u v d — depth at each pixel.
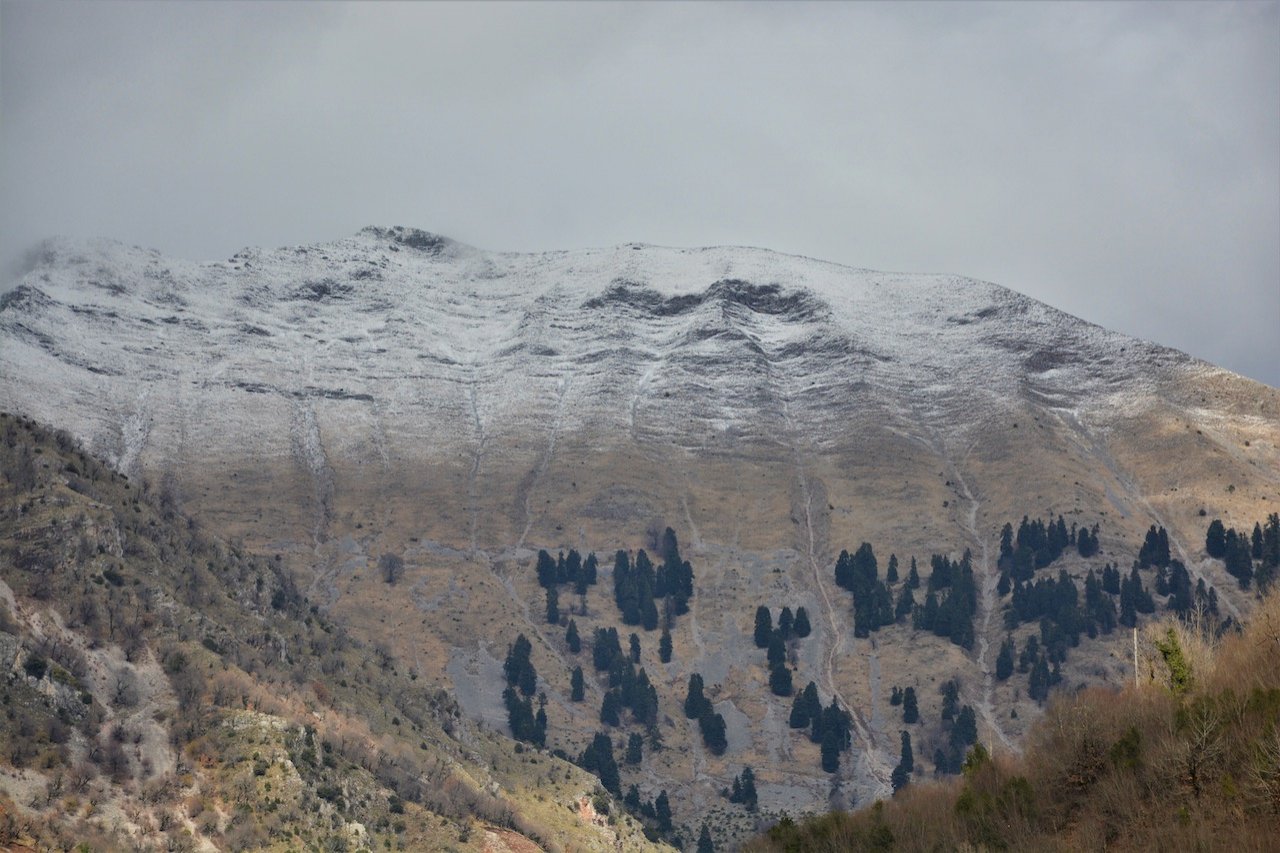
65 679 133.38
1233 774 78.31
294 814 130.75
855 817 98.88
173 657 145.75
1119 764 83.12
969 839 87.44
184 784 130.62
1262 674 85.75
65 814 119.12
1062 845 81.50
